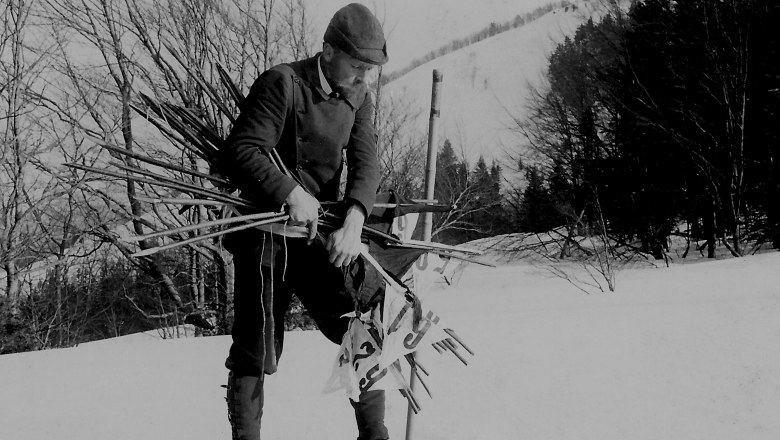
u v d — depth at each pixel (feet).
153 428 12.19
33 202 44.50
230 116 7.84
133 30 46.39
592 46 92.17
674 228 76.79
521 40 303.48
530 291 40.83
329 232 7.26
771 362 13.33
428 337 7.34
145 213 43.83
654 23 71.61
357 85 7.34
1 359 18.10
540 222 81.76
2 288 47.83
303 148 7.29
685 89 69.31
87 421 12.57
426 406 12.36
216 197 6.97
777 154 66.39
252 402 7.54
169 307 50.08
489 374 13.83
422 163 54.54
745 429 10.68
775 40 66.08
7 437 11.91
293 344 18.42
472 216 76.74
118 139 45.03
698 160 68.85
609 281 35.40
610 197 74.95
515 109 234.99
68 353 18.48
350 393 7.14
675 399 12.09
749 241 72.59
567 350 15.15
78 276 53.26
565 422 11.33
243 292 7.45
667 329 16.03
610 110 81.87
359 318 7.32
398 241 7.62
